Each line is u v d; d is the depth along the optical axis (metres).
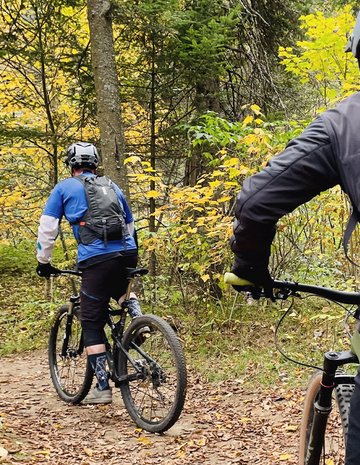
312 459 2.28
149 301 7.27
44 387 5.62
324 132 1.63
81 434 4.21
